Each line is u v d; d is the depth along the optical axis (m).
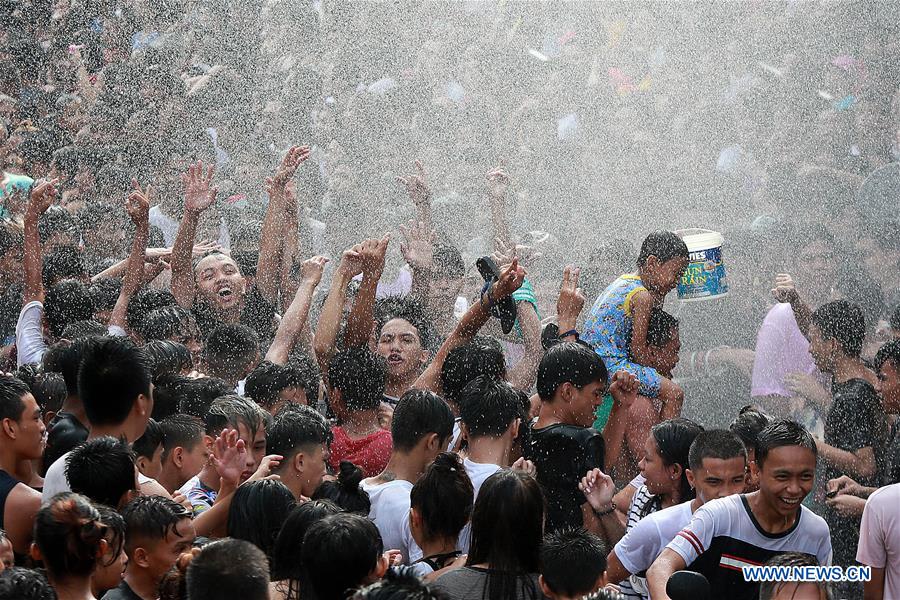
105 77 19.59
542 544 7.46
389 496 8.99
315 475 9.09
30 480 9.11
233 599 6.46
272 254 14.05
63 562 7.22
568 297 12.24
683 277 13.15
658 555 8.42
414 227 14.98
